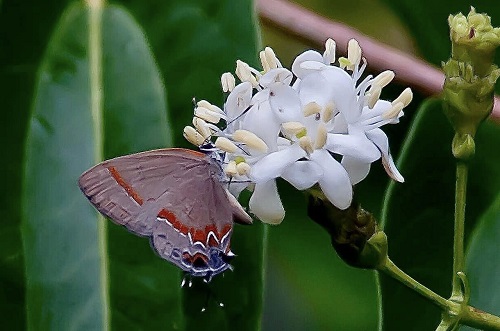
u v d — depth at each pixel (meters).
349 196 0.37
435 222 0.39
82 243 0.38
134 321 0.38
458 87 0.37
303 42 0.39
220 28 0.38
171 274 0.38
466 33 0.37
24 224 0.38
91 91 0.38
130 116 0.38
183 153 0.37
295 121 0.37
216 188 0.37
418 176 0.39
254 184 0.37
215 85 0.38
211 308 0.38
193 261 0.37
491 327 0.37
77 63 0.38
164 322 0.38
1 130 0.38
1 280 0.38
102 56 0.39
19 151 0.38
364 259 0.37
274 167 0.37
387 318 0.38
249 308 0.38
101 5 0.39
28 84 0.38
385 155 0.37
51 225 0.38
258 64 0.38
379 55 0.39
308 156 0.37
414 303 0.38
